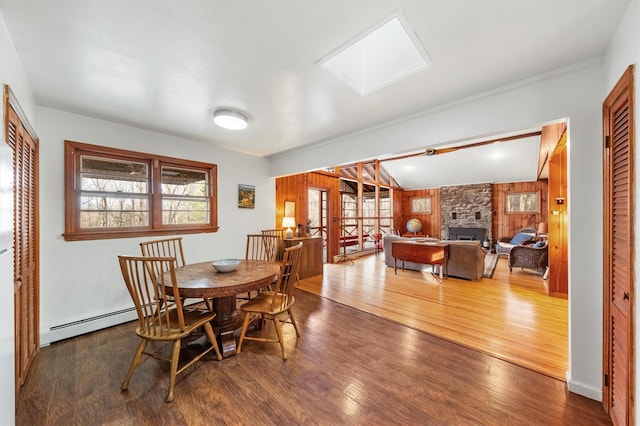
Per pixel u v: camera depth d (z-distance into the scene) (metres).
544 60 1.70
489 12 1.29
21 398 1.70
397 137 2.73
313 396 1.71
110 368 2.03
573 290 1.74
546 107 1.86
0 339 0.98
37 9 1.23
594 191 1.67
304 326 2.76
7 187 1.08
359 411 1.58
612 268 1.49
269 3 1.21
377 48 2.00
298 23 1.36
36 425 1.49
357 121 2.78
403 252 4.96
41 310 2.39
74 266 2.59
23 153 1.88
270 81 1.95
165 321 2.00
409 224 9.60
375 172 8.27
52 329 2.41
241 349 2.30
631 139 1.23
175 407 1.62
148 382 1.86
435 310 3.19
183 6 1.23
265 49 1.57
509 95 2.02
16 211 1.72
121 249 2.88
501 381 1.84
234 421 1.51
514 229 8.07
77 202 2.65
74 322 2.56
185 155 3.41
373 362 2.09
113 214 2.89
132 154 2.95
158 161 3.17
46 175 2.42
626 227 1.30
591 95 1.69
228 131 3.12
